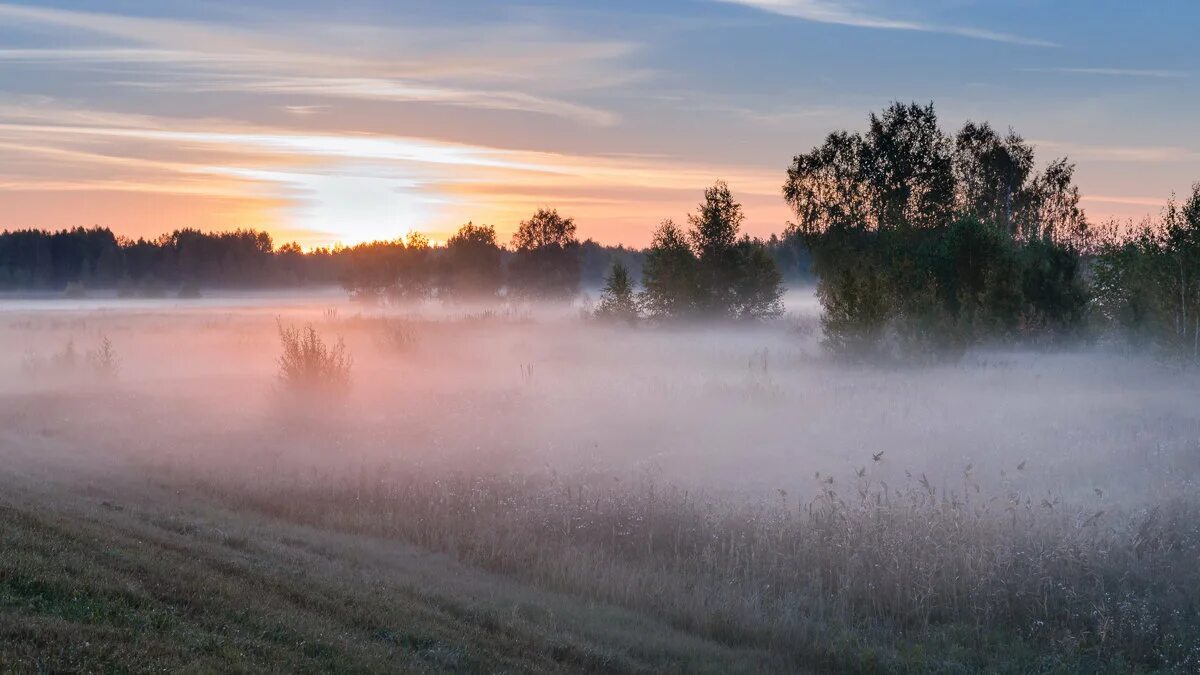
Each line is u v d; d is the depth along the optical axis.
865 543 13.17
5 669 6.46
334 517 14.98
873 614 11.89
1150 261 29.55
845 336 31.53
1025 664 10.34
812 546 13.35
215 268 171.00
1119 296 33.66
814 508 15.43
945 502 14.25
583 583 12.38
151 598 8.73
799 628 11.20
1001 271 34.28
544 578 12.67
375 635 9.30
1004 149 57.81
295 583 10.44
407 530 14.52
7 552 9.07
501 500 16.12
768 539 13.68
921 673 10.17
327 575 11.26
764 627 11.16
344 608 9.88
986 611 11.62
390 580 11.58
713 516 14.74
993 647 10.90
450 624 10.12
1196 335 27.53
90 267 171.25
